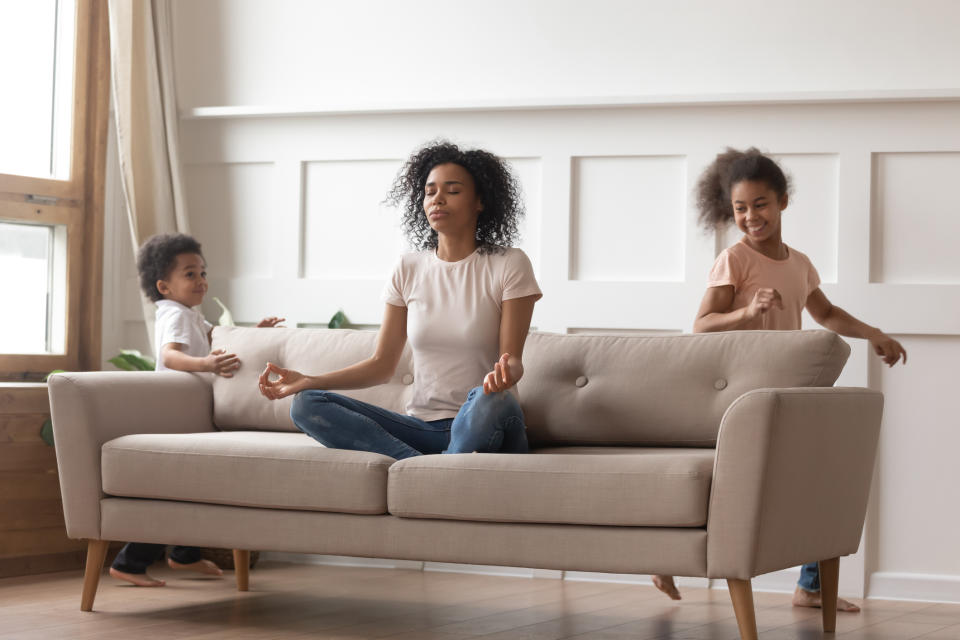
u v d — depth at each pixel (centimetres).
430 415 263
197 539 257
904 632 263
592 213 354
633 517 218
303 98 388
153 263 333
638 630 259
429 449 260
